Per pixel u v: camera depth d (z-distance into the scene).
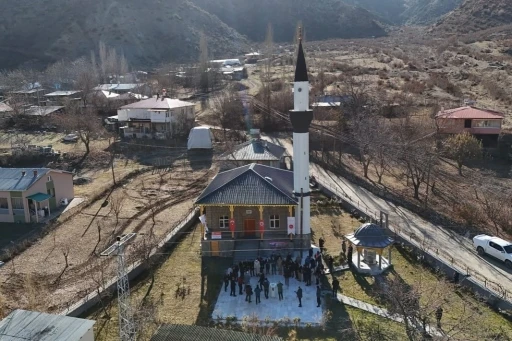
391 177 67.56
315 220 52.97
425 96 101.12
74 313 34.75
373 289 38.03
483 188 61.28
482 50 145.12
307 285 38.91
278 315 34.69
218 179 50.69
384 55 154.38
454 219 53.12
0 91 137.62
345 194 60.47
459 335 31.45
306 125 44.09
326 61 143.50
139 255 43.31
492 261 43.06
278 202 44.12
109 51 164.25
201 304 36.38
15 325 26.78
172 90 126.19
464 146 68.00
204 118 100.94
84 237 50.41
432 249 44.75
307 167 44.88
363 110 85.50
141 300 36.56
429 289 37.72
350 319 34.00
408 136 72.06
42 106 110.12
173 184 68.00
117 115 101.25
